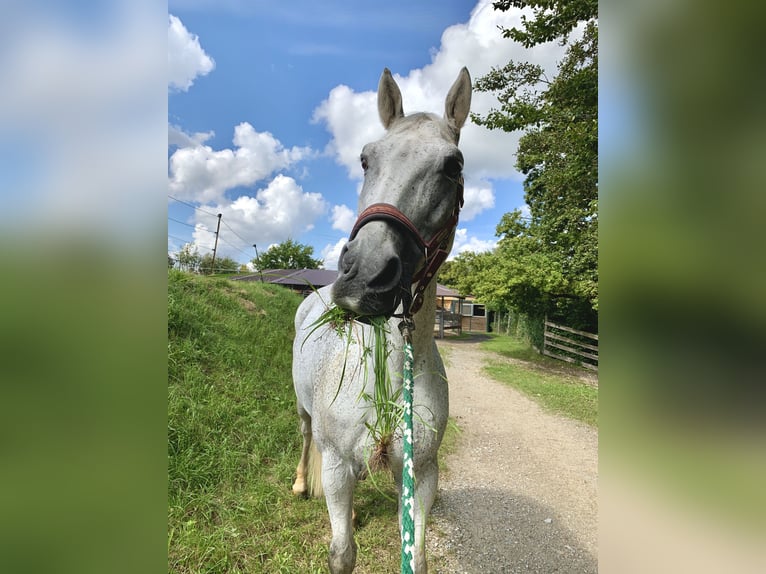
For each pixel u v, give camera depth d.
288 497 3.03
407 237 1.35
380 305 1.24
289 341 6.86
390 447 1.59
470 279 18.00
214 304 7.01
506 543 2.91
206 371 4.79
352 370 1.74
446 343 16.05
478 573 2.58
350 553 1.72
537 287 10.66
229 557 2.38
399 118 1.85
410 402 1.17
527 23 6.62
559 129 7.79
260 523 2.72
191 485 2.96
